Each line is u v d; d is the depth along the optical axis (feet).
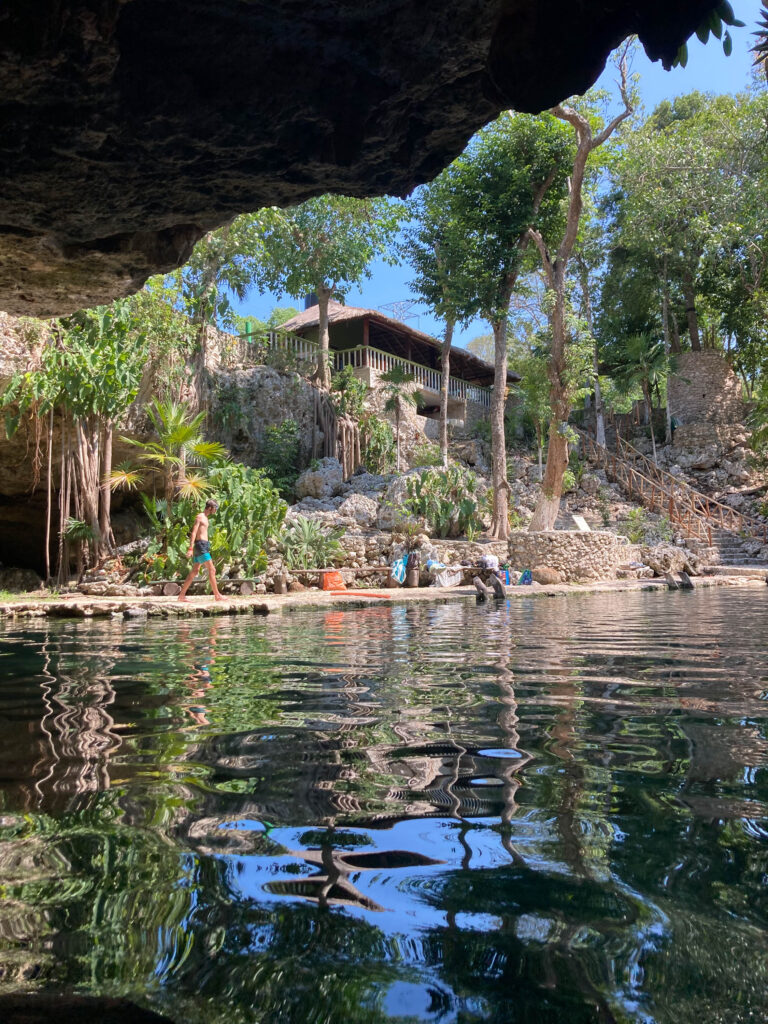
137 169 13.50
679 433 106.83
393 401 91.15
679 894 4.09
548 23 10.98
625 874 4.38
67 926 3.85
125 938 3.71
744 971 3.27
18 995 3.19
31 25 10.12
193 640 20.39
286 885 4.31
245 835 5.15
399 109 13.28
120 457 60.34
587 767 6.81
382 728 8.59
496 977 3.26
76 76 11.05
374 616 30.32
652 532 83.30
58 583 48.78
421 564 59.31
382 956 3.49
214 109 12.25
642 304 117.39
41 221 15.16
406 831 5.19
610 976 3.26
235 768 6.93
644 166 94.89
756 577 65.31
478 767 6.87
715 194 92.63
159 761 7.22
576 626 23.52
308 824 5.35
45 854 4.84
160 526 47.47
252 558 48.93
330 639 20.15
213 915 3.93
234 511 47.70
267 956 3.49
